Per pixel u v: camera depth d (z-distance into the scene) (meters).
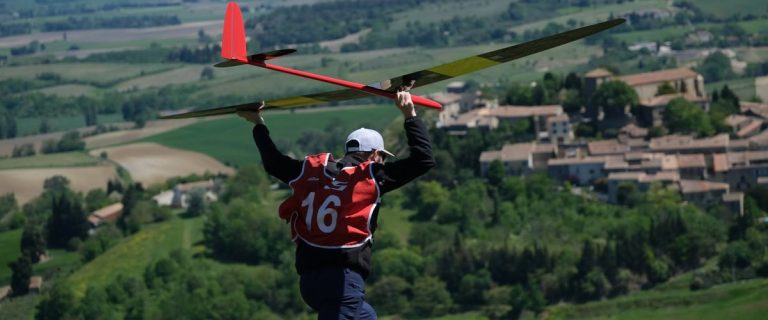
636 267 140.75
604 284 138.12
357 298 13.10
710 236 147.75
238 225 164.38
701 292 135.88
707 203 175.62
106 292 147.75
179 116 15.47
